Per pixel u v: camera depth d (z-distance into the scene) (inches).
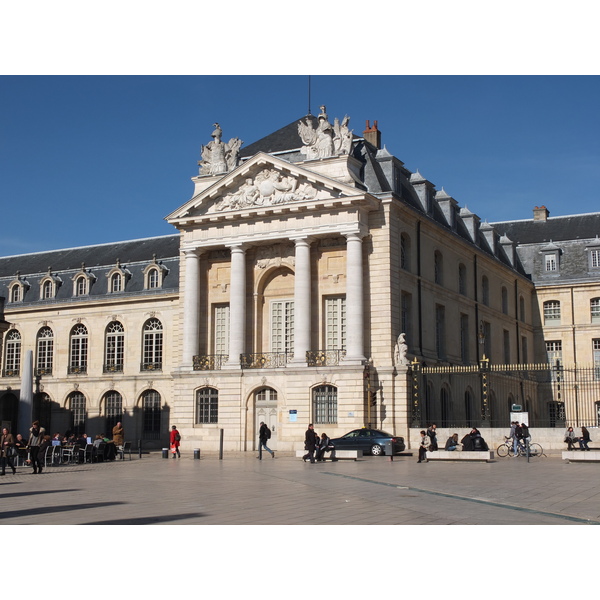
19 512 629.6
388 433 1437.0
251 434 1626.5
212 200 1705.2
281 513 609.0
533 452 1406.3
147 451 1966.0
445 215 1935.3
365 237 1601.9
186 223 1713.8
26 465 1306.6
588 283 2379.4
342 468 1137.4
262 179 1658.5
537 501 686.5
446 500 698.8
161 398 2060.8
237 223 1676.9
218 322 1742.1
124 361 2122.3
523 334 2354.8
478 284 2041.1
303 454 1397.6
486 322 2071.9
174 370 1705.2
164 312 2087.8
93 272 2253.9
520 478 920.9
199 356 1700.3
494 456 1373.0
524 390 2274.9
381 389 1542.8
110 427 2127.2
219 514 603.2
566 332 2400.3
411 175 1835.6
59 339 2213.3
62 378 2183.8
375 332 1571.1
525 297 2411.4
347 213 1574.8
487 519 572.7
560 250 2466.8
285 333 1678.2
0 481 982.4
